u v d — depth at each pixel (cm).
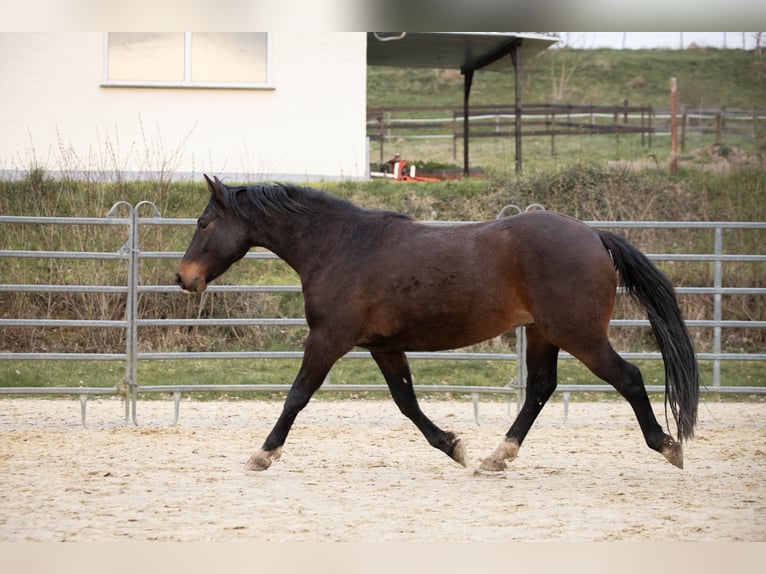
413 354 1085
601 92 3953
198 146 1961
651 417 697
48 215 1508
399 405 784
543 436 977
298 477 743
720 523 580
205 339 1373
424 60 2320
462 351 1377
